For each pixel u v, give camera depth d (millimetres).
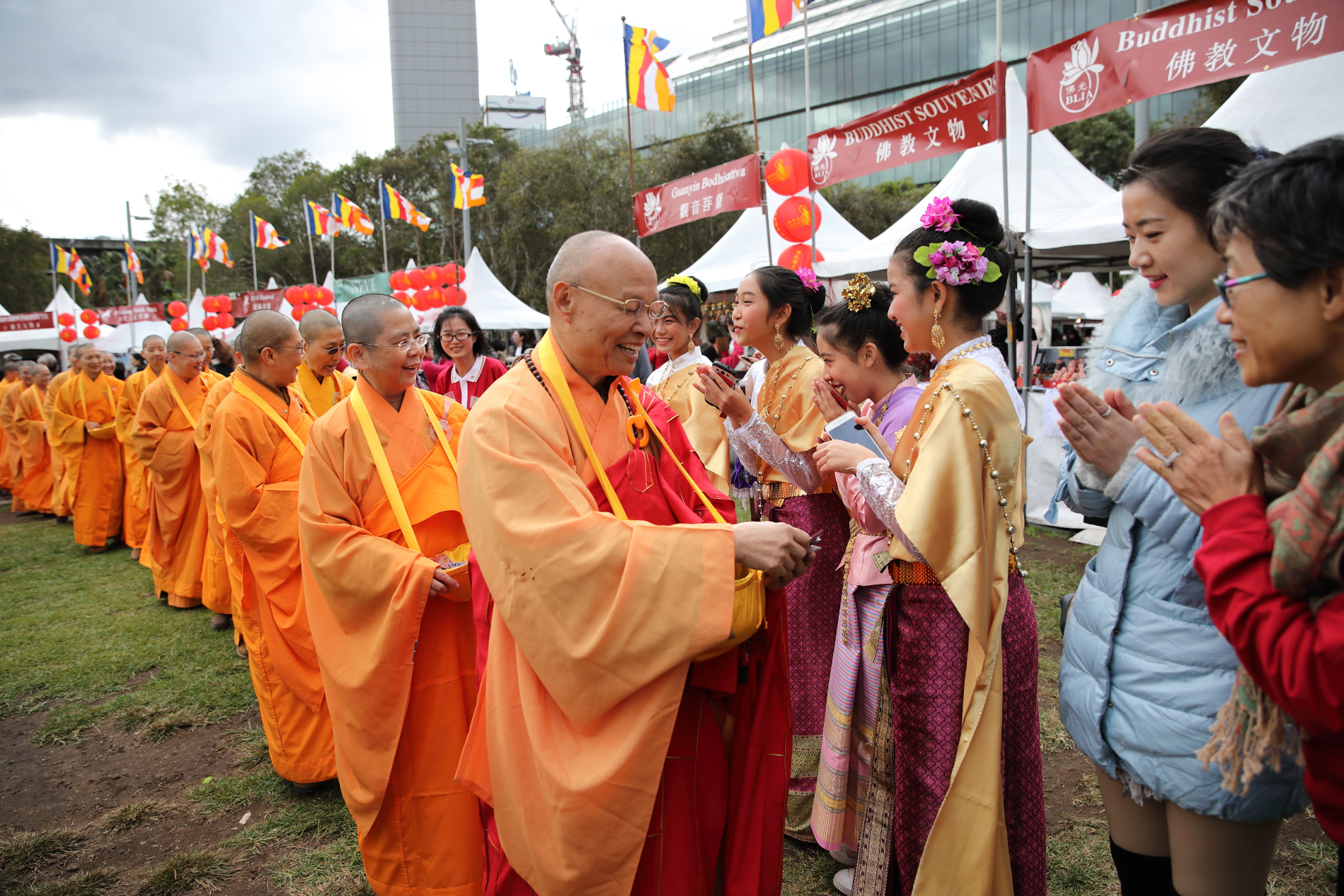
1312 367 1073
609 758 1639
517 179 28016
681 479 2061
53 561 7422
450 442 2781
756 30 7000
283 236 38156
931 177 39875
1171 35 4445
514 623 1651
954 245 1858
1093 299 16938
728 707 1999
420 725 2385
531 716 1712
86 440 7566
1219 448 1167
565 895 1666
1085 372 1805
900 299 2016
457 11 100500
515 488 1665
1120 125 26078
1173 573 1477
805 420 3027
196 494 5652
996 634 1780
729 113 42844
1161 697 1487
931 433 1791
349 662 2396
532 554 1620
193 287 40344
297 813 3182
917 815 1924
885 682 2072
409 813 2387
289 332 3398
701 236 27266
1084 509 1773
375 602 2355
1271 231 1017
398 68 99688
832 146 6336
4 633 5355
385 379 2533
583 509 1668
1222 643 1423
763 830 1976
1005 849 1764
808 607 2801
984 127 5496
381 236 36094
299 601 3213
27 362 10703
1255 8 4129
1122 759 1570
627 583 1587
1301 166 1009
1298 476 1126
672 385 4074
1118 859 1694
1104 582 1620
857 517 2113
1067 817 2834
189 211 41312
